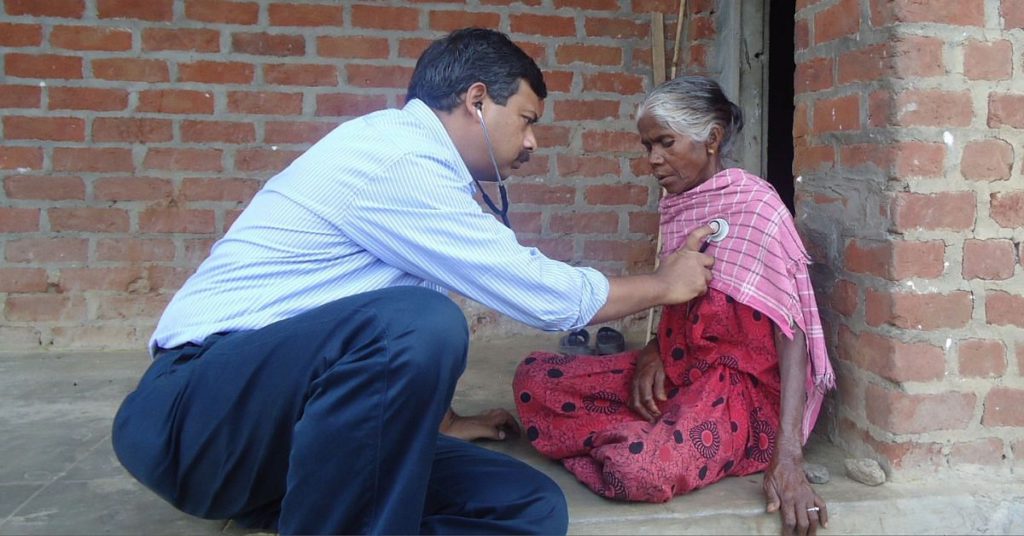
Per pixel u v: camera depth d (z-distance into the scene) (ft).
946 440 7.20
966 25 6.99
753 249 7.01
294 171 5.98
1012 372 7.26
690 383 7.35
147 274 11.89
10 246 11.55
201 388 5.49
